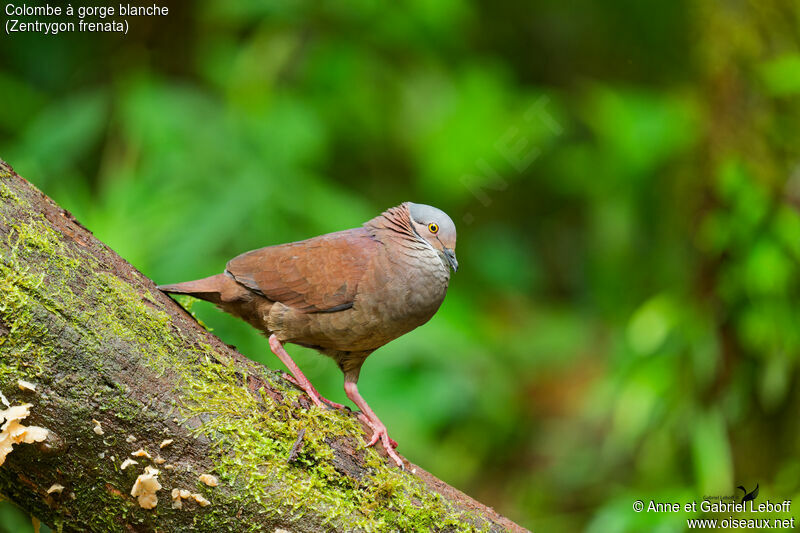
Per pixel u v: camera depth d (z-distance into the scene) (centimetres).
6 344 484
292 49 1357
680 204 1237
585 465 1326
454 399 1218
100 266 541
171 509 507
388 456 595
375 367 1181
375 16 1391
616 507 1028
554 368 1475
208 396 528
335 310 685
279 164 1194
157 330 532
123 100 1233
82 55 1352
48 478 497
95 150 1266
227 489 512
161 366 520
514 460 1376
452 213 1505
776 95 1152
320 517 526
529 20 1573
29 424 486
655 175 1282
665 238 1273
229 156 1177
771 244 1104
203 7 1352
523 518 1286
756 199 1114
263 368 579
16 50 1327
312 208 1175
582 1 1503
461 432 1314
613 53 1520
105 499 504
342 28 1394
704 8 1227
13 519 725
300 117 1259
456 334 1221
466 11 1428
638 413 1146
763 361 1109
